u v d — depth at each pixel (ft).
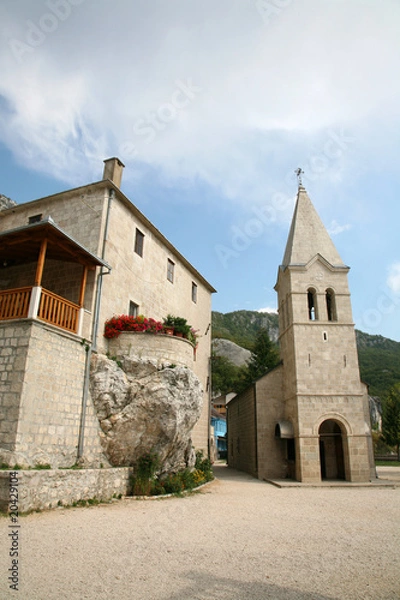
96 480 41.37
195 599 17.19
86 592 17.47
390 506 46.73
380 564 23.15
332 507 45.55
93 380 47.47
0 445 35.76
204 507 42.32
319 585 19.53
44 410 39.42
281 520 36.70
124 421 47.83
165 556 23.34
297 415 76.89
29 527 28.12
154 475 50.03
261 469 82.64
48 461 38.93
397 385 217.56
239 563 22.63
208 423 86.38
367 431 87.51
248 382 179.93
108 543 25.39
